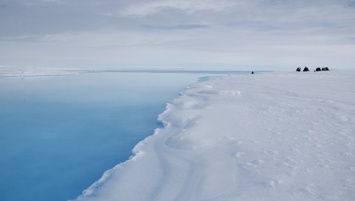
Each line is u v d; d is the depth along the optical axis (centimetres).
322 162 506
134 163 571
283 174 458
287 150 576
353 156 532
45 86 3097
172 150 628
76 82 3828
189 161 554
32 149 837
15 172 669
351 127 755
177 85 3272
